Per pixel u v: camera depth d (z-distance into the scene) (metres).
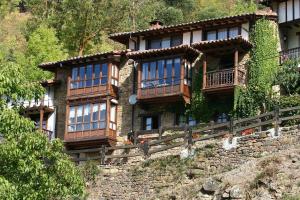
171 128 36.78
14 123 21.33
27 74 55.28
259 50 40.59
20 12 89.06
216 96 41.00
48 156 22.31
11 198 20.12
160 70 42.22
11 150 20.83
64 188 22.53
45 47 57.75
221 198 26.91
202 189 27.92
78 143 43.91
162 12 81.25
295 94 38.94
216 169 31.17
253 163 28.38
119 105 44.22
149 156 34.22
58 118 46.62
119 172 34.03
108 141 42.94
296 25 41.53
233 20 41.72
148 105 43.12
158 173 32.47
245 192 26.36
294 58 39.91
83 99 44.66
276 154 28.72
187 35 43.56
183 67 41.44
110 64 44.28
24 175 21.61
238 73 40.03
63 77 47.50
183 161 32.22
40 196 21.94
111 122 43.62
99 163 35.38
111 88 43.97
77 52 62.53
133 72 44.34
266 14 41.28
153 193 32.03
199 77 41.81
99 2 64.31
